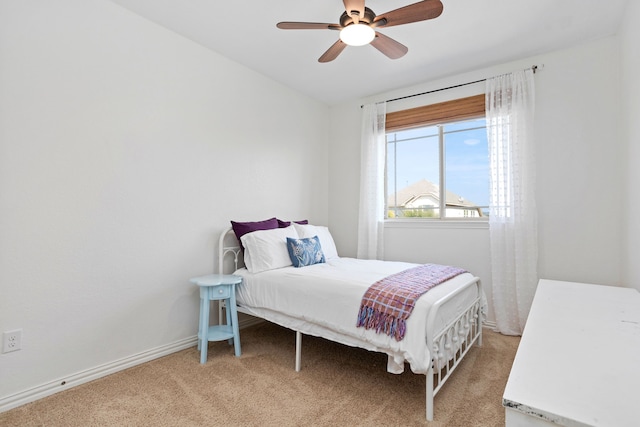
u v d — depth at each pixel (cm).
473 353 242
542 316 130
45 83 187
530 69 280
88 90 204
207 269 275
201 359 230
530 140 276
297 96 370
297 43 268
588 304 152
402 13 184
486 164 325
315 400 181
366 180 369
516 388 68
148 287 235
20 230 178
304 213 378
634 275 212
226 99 291
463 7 218
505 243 285
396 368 168
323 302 205
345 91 368
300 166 373
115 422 161
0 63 171
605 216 253
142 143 232
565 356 86
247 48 276
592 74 258
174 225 252
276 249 271
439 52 278
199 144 270
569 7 218
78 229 200
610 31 247
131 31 226
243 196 307
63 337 193
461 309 212
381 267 263
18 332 176
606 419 56
